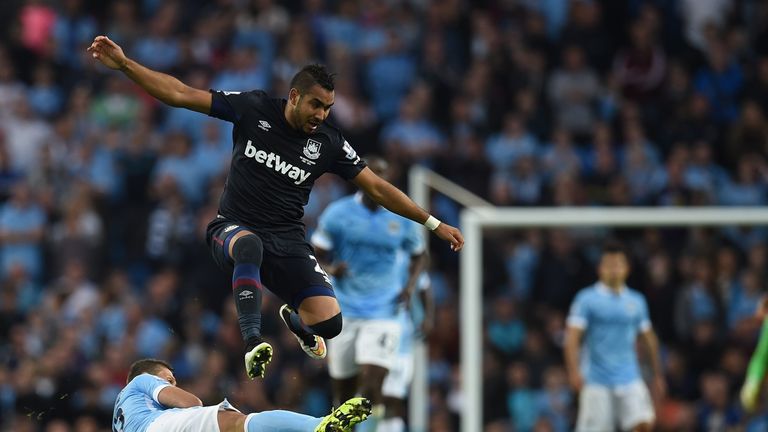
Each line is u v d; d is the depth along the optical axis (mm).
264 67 65562
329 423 23406
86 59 65812
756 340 54719
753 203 65062
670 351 54844
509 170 63375
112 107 62906
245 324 23203
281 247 24969
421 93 64125
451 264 58531
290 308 26344
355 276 38188
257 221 25016
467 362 48062
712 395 52875
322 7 68812
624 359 44562
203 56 65312
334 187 59031
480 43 68938
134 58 65688
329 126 25422
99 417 50312
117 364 51375
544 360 54500
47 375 50688
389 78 65812
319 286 25062
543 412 53531
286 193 25125
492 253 57469
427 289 42344
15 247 58500
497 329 55562
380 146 62594
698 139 67688
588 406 44625
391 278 38469
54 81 65562
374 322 37906
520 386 53875
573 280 56938
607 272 44594
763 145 66688
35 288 57969
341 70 64500
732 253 56188
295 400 49594
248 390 49125
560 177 61750
